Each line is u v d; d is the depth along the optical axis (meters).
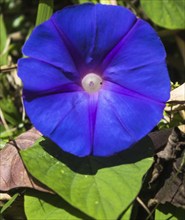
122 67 0.40
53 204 0.42
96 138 0.40
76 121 0.40
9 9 0.65
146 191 0.44
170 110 0.47
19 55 0.61
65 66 0.40
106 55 0.40
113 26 0.40
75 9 0.39
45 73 0.40
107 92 0.41
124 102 0.40
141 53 0.40
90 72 0.41
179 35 0.59
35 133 0.46
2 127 0.54
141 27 0.40
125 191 0.40
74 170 0.41
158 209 0.43
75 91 0.41
